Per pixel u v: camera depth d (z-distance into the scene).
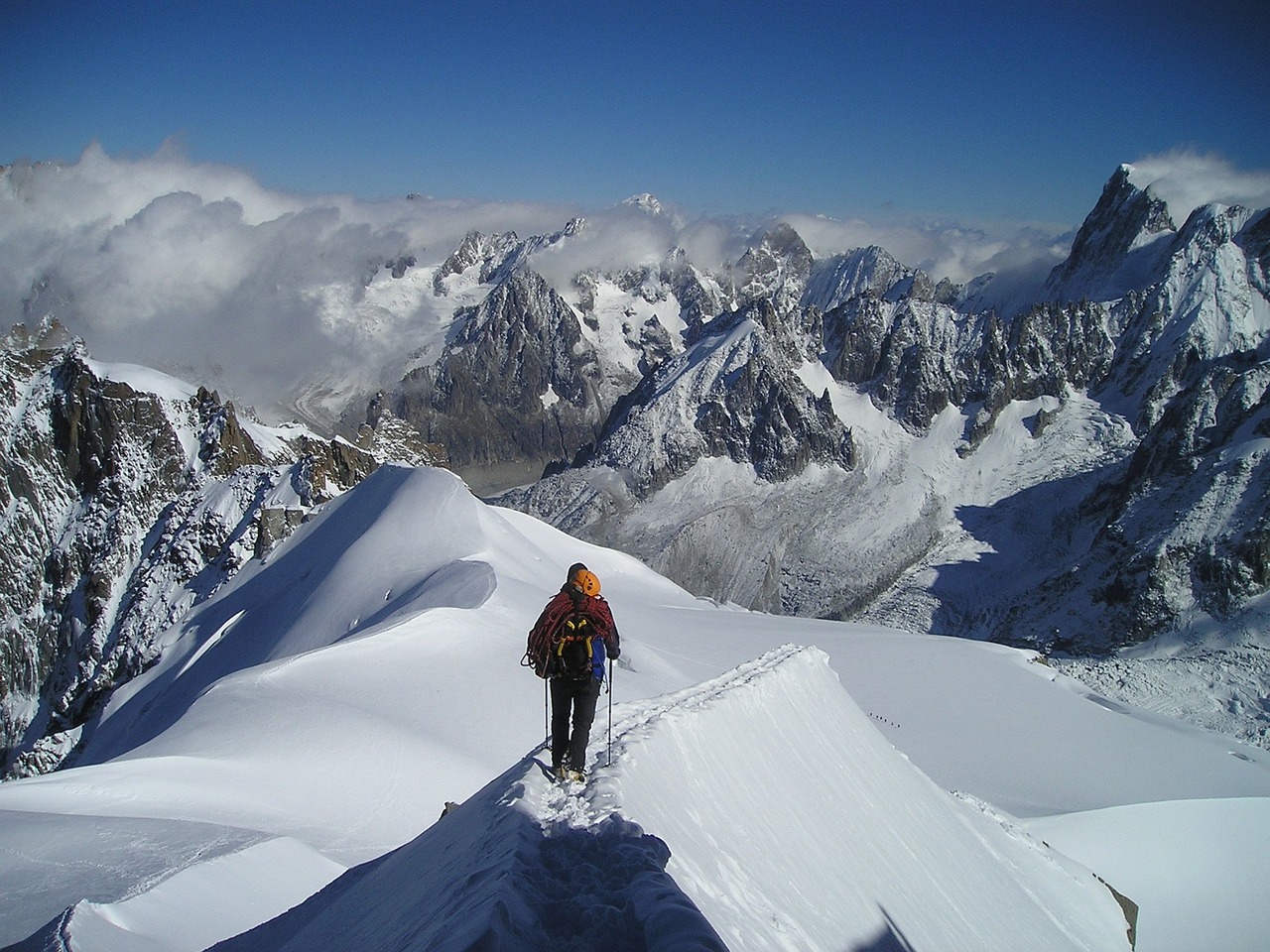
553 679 12.20
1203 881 53.53
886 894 15.30
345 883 15.69
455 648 61.81
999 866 24.16
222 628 125.19
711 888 10.15
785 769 15.85
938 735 80.81
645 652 77.00
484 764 44.44
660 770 11.91
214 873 21.28
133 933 17.39
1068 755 78.12
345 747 41.75
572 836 9.41
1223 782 72.44
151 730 111.00
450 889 8.89
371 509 125.19
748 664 19.75
